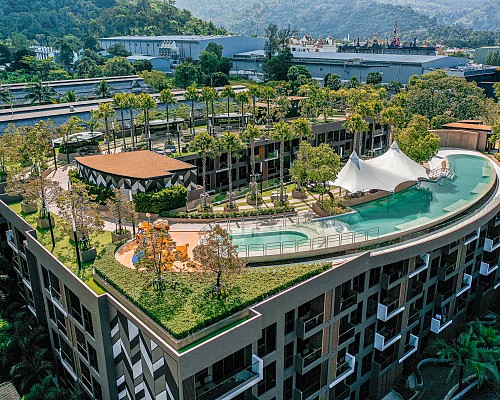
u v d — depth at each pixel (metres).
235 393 29.98
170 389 29.22
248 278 34.94
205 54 192.75
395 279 42.22
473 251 52.91
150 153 67.38
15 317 48.91
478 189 58.69
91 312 34.81
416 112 115.50
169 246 33.75
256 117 107.06
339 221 48.06
